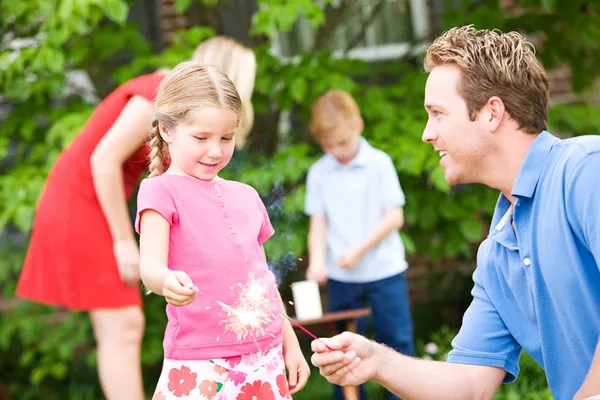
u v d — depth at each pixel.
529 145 2.35
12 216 5.41
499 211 2.53
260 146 6.86
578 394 2.10
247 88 3.41
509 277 2.43
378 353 2.37
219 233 2.43
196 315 2.39
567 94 7.16
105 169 3.52
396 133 5.86
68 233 3.66
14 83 5.71
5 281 6.53
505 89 2.30
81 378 6.32
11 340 6.48
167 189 2.40
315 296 4.42
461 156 2.38
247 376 2.42
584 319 2.24
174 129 2.42
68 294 3.68
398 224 4.56
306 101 5.96
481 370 2.53
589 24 6.26
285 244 5.61
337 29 7.38
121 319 3.72
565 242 2.22
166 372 2.45
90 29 5.76
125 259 3.59
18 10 5.53
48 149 5.75
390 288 4.58
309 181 4.78
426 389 2.42
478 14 5.97
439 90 2.37
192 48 5.93
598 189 2.13
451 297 6.90
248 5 7.07
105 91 6.60
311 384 5.97
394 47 7.42
